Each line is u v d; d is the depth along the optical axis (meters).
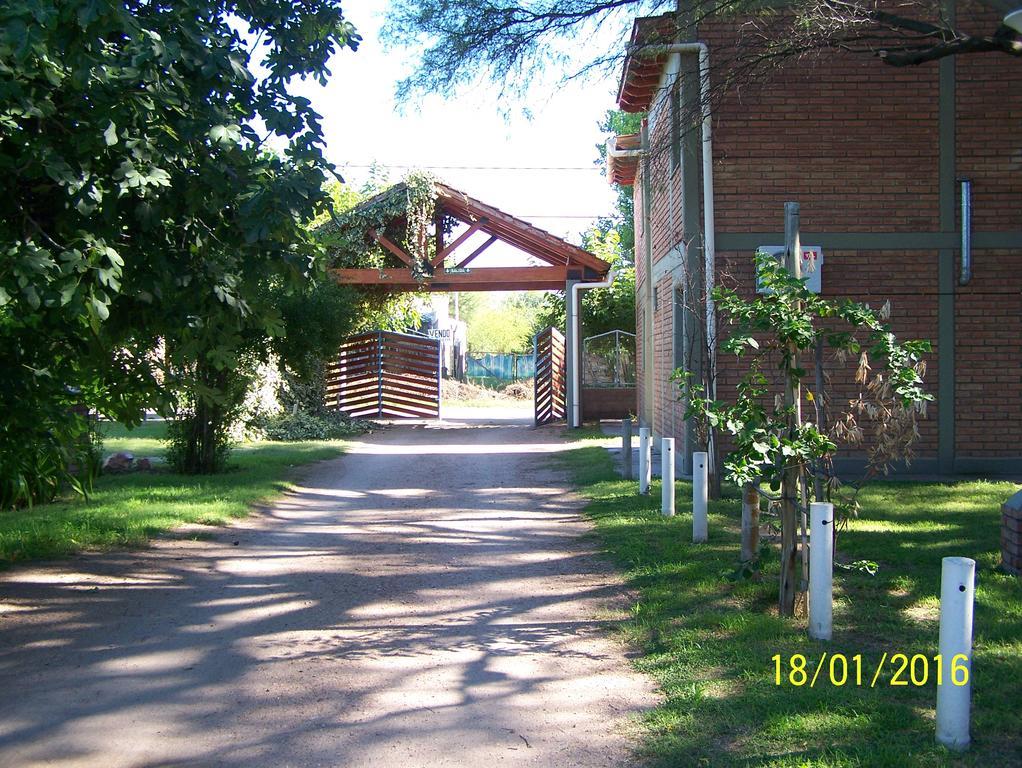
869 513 9.73
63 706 4.99
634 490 11.88
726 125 12.39
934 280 12.42
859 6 9.94
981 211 12.41
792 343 6.12
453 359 48.81
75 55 5.60
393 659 5.77
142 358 7.89
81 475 12.23
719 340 11.62
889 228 12.41
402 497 12.77
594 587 7.51
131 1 6.43
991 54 12.33
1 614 6.70
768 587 6.90
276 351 15.41
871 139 12.38
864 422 12.20
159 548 9.02
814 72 12.34
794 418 6.10
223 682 5.36
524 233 22.61
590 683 5.30
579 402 23.20
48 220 6.49
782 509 6.27
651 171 14.08
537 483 13.84
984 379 12.44
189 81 6.51
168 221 6.82
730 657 5.47
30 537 8.88
